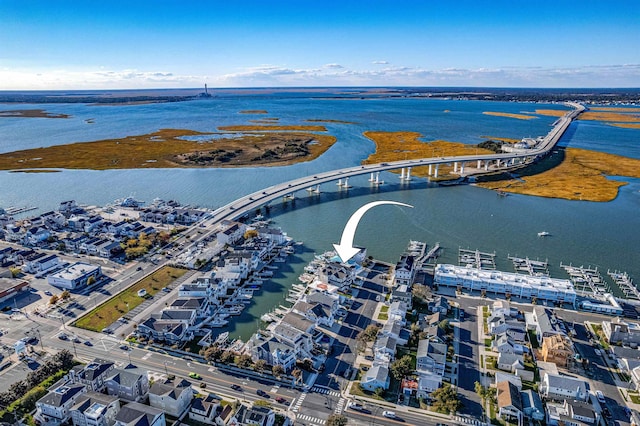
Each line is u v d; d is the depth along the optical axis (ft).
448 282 620.08
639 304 574.15
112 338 488.85
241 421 362.33
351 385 423.64
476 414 387.96
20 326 507.71
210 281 581.94
